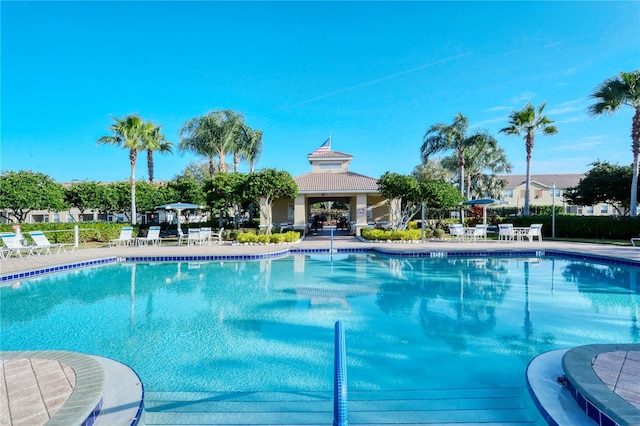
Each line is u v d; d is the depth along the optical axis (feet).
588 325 21.65
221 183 71.26
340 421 7.99
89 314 24.67
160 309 25.77
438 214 100.48
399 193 64.59
